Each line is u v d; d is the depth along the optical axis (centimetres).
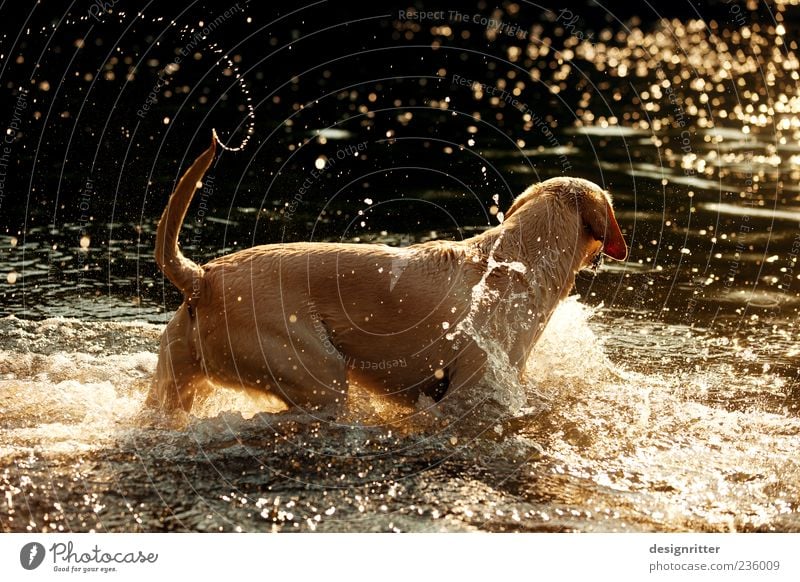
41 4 1825
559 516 523
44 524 500
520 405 634
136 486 541
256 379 580
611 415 655
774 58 2058
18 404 643
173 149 1365
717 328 853
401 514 520
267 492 539
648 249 1057
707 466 586
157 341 796
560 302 671
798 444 619
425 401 625
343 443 590
